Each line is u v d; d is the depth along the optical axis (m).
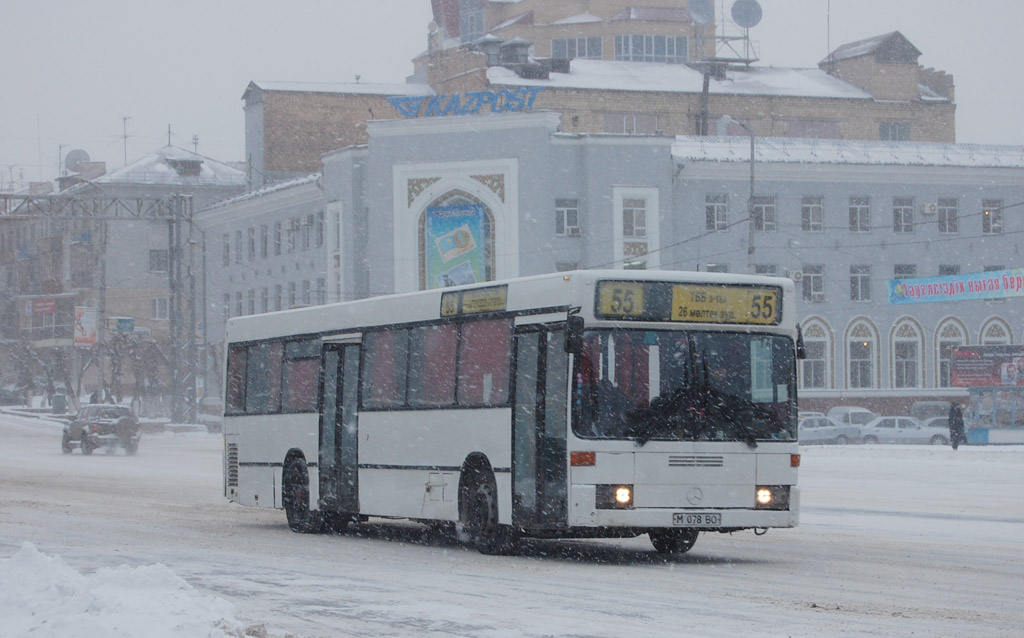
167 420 76.50
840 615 11.31
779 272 69.75
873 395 69.81
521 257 67.00
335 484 20.42
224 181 104.31
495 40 90.88
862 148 72.12
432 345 18.48
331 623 10.60
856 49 97.06
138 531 20.09
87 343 84.19
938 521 22.56
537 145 67.06
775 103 91.62
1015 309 71.50
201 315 94.06
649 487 15.49
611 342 15.67
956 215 71.56
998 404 52.88
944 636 10.16
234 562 15.70
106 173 106.38
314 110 89.81
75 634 8.56
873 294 70.56
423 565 15.66
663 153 68.00
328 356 21.02
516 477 16.44
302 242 78.06
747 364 16.20
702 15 91.69
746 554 17.16
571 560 16.45
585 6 103.38
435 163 68.06
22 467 42.28
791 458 16.17
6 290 121.06
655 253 67.50
